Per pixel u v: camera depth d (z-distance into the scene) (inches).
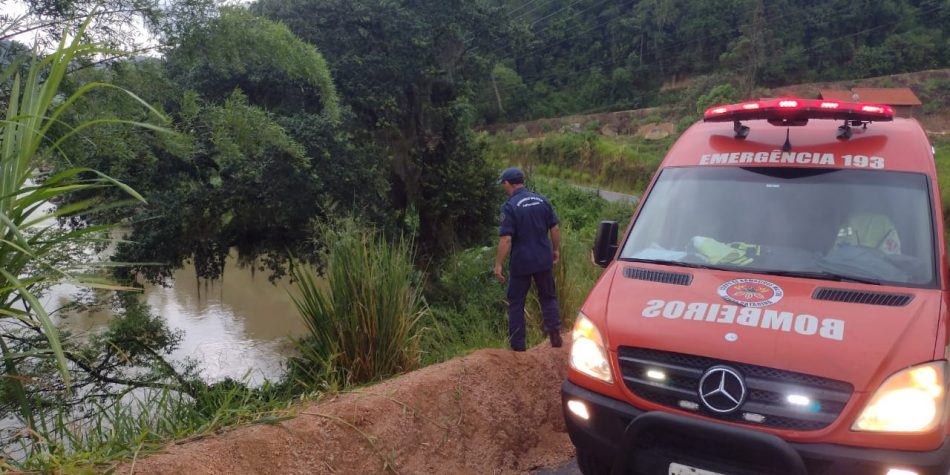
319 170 685.9
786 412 124.1
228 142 474.9
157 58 440.1
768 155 182.2
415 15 847.1
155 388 192.5
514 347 230.5
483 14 906.7
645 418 131.7
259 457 142.6
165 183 623.2
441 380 191.8
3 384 164.7
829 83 3636.8
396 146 853.8
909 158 171.8
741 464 126.9
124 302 545.0
